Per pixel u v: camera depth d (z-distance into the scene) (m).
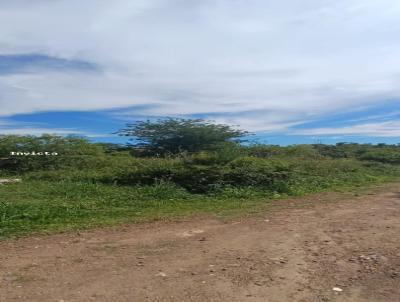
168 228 9.01
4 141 25.27
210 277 5.81
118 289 5.37
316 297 5.17
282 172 17.08
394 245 7.34
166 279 5.73
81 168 24.45
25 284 5.52
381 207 11.80
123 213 10.93
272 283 5.60
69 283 5.57
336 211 11.19
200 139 35.88
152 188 14.73
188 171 16.19
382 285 5.52
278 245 7.49
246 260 6.59
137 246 7.46
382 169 27.80
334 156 38.19
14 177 21.17
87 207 11.70
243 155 19.39
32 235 8.34
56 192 14.62
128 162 22.36
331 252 7.00
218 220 9.96
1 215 10.00
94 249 7.26
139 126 36.34
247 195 14.32
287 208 11.84
